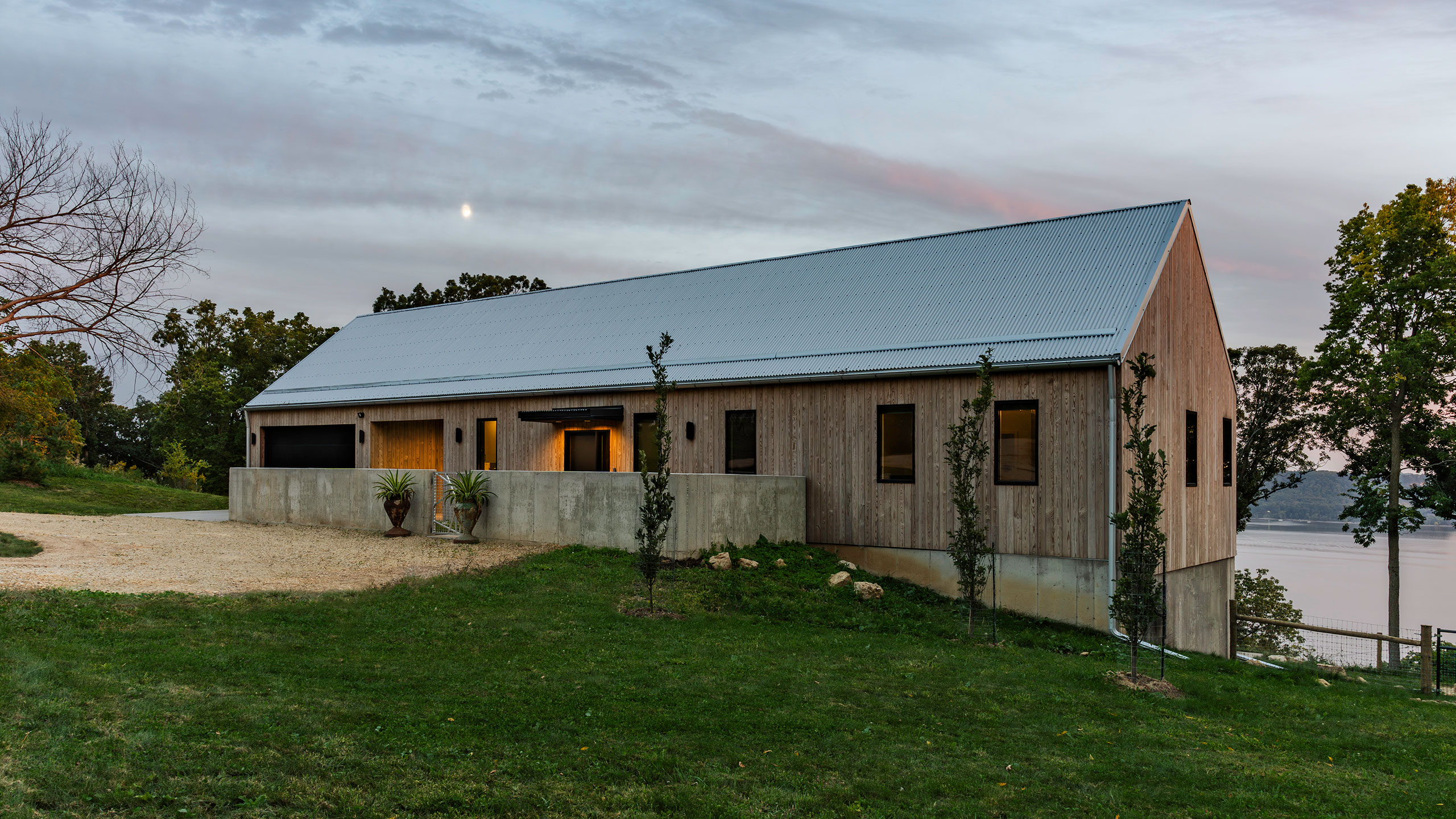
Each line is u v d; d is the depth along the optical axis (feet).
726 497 52.54
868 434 56.54
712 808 19.15
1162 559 35.37
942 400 53.83
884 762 22.77
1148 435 34.83
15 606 31.09
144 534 57.36
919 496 54.39
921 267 65.36
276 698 23.65
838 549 57.41
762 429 60.80
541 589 41.98
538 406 70.90
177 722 21.13
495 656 30.48
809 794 20.30
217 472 154.92
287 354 162.81
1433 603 190.80
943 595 53.06
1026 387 51.16
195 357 151.02
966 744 24.84
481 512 56.59
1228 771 24.22
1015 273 59.88
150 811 16.67
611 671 29.53
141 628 30.25
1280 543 336.90
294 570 44.93
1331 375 88.74
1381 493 88.43
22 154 45.83
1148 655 43.70
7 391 67.41
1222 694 33.78
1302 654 93.25
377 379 83.66
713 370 63.10
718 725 24.71
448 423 76.38
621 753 21.89
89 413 139.23
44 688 22.49
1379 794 23.29
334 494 63.82
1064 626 49.03
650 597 40.24
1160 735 27.27
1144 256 56.08
